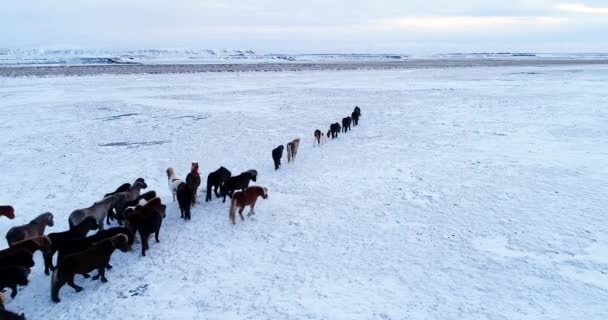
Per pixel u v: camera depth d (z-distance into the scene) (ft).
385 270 25.31
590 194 36.96
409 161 50.65
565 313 20.58
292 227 32.22
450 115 84.28
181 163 52.06
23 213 36.32
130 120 83.82
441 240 29.14
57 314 22.17
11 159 54.85
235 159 53.78
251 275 25.26
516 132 65.82
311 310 21.47
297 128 74.33
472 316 20.59
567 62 408.26
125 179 45.75
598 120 73.56
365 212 34.78
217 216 35.24
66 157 55.72
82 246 25.85
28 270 24.59
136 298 23.26
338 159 52.95
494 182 41.37
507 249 27.48
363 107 98.99
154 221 28.84
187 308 22.09
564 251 26.91
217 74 235.20
